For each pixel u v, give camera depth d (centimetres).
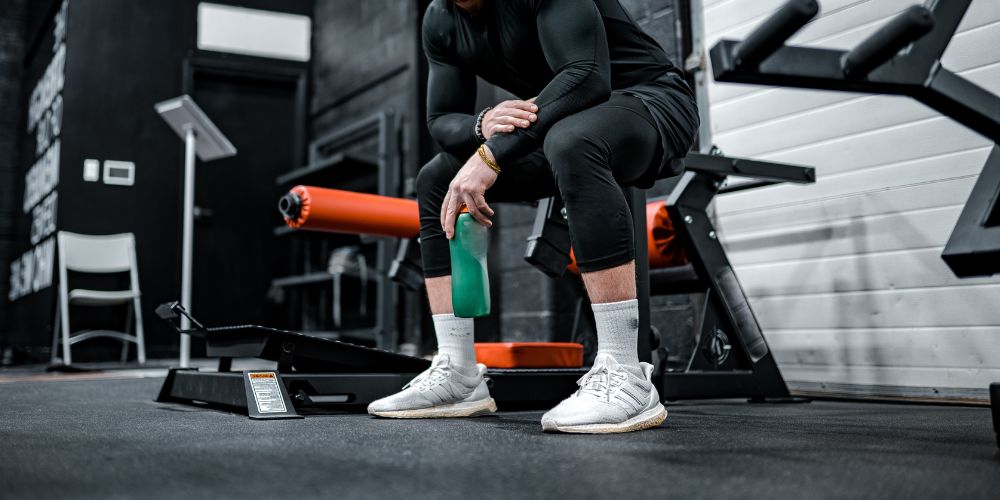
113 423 136
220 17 622
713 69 89
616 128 120
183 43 608
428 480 75
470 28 137
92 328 555
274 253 627
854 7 243
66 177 557
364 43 570
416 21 510
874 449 99
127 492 70
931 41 94
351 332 496
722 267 210
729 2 283
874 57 86
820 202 250
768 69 87
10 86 677
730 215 279
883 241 232
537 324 377
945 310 216
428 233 147
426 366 176
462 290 129
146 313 575
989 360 206
